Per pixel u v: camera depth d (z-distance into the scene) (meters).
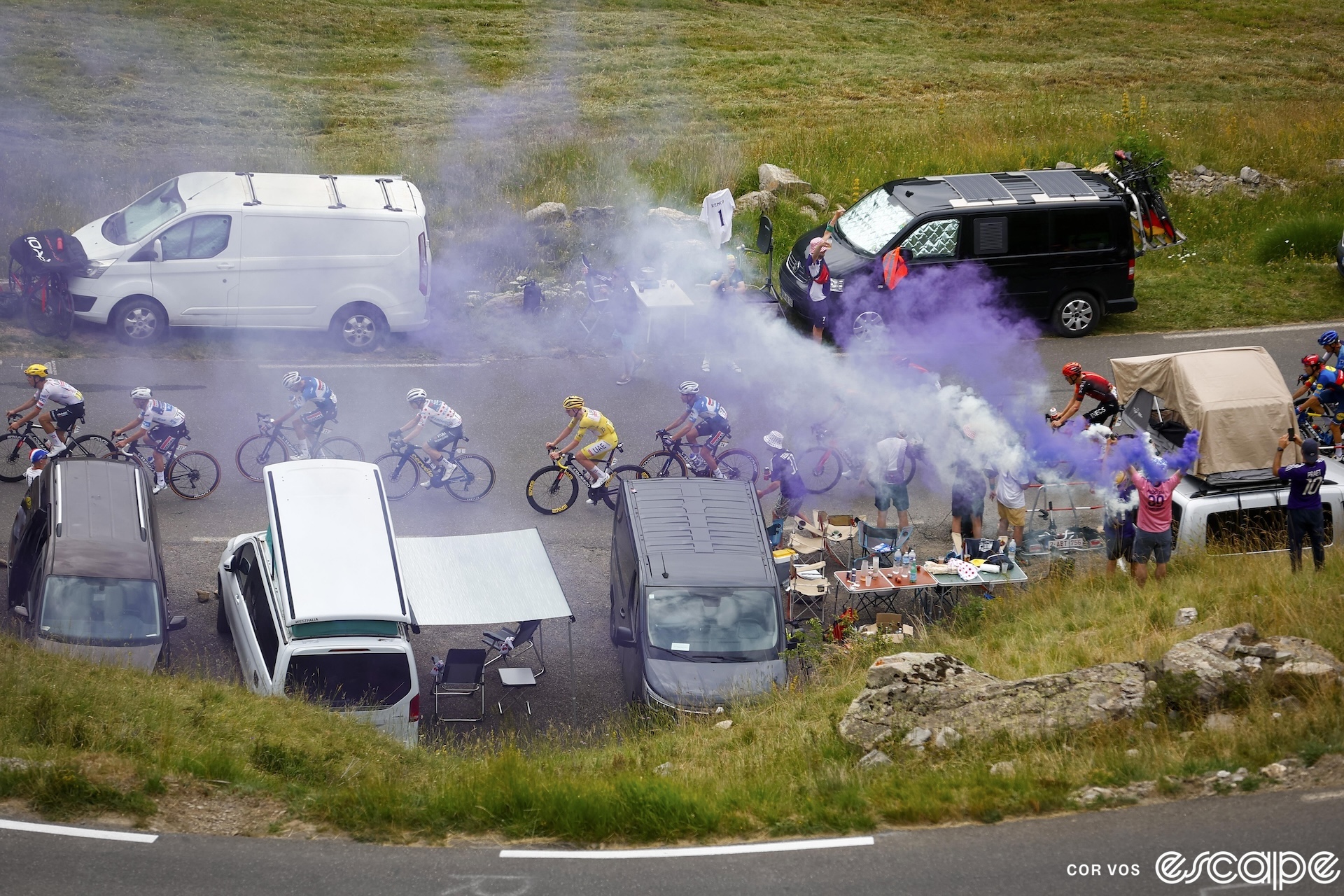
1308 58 74.62
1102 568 24.66
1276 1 90.56
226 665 21.86
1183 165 48.81
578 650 23.39
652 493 23.36
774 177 44.50
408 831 15.09
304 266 33.16
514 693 22.06
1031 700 17.36
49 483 22.25
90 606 20.25
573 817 15.04
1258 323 38.34
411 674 19.75
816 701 19.38
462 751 19.91
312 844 14.50
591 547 26.47
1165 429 25.88
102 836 14.16
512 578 22.11
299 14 68.81
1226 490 24.59
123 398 30.17
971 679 17.98
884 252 34.59
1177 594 22.03
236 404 30.66
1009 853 13.98
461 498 27.58
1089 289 36.47
